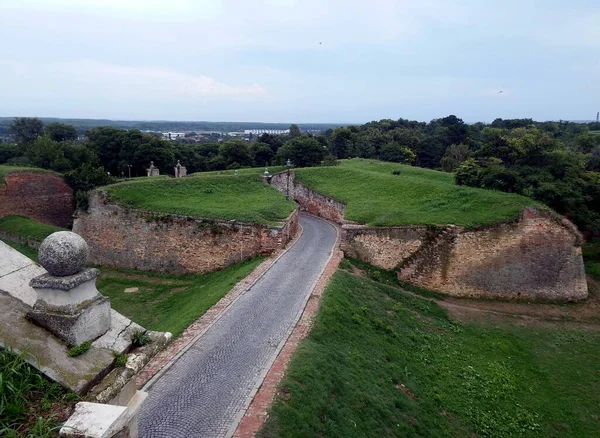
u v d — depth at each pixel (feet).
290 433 33.68
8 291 17.83
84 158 178.81
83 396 15.90
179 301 75.41
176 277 90.84
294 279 70.18
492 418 51.90
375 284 78.48
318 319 54.95
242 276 72.49
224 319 54.65
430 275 87.35
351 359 49.65
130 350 19.34
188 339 49.06
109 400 16.37
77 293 17.40
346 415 39.40
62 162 161.79
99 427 14.24
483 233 86.53
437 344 65.67
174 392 38.40
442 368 59.31
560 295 89.61
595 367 68.08
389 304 72.38
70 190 135.13
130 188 104.78
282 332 51.08
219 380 40.45
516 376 62.28
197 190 117.08
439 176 139.74
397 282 86.12
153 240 93.50
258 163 258.37
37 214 127.24
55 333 17.06
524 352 69.72
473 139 257.75
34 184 126.21
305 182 153.38
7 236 109.81
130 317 70.74
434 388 53.67
